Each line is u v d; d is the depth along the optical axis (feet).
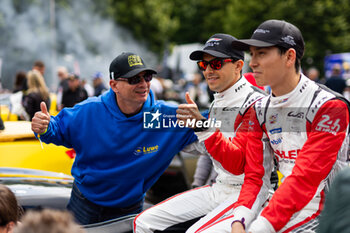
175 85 68.85
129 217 9.16
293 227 6.54
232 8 84.17
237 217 6.94
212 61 8.57
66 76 30.55
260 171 7.31
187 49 78.79
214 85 8.64
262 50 6.81
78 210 9.40
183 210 8.29
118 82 8.74
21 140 13.23
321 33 74.28
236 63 8.61
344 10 74.33
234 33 78.95
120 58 8.81
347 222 4.25
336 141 6.36
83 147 9.07
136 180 9.21
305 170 6.37
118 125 8.93
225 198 8.21
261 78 6.89
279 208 6.37
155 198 15.64
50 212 4.35
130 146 9.00
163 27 106.22
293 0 73.72
